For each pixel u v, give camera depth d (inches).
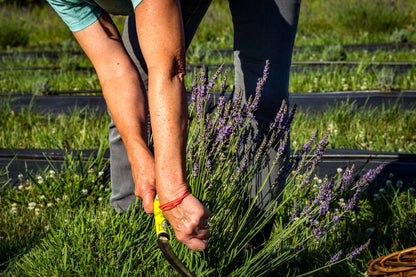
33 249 87.0
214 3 578.2
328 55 315.0
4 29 525.0
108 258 80.8
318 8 516.1
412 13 463.8
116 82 67.4
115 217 89.0
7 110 204.2
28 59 391.2
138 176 62.0
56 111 218.1
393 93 225.3
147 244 82.4
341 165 141.2
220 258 74.7
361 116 185.2
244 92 84.4
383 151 151.7
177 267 58.2
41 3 745.0
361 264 87.9
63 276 78.0
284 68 82.2
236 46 84.3
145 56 54.3
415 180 130.3
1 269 90.8
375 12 446.0
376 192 118.0
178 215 54.3
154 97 53.5
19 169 146.1
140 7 53.4
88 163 135.6
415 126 168.4
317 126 171.2
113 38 69.7
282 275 84.8
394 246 92.4
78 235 84.4
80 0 66.4
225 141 75.3
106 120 189.8
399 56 309.4
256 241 86.5
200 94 75.2
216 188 75.8
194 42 446.6
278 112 78.6
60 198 119.9
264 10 79.4
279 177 81.4
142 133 65.1
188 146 76.9
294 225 79.0
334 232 94.2
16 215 111.2
